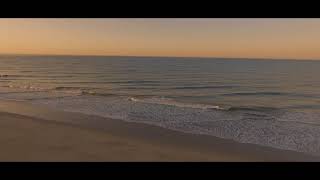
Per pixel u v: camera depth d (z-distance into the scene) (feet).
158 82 114.32
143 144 28.27
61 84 102.83
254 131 35.06
